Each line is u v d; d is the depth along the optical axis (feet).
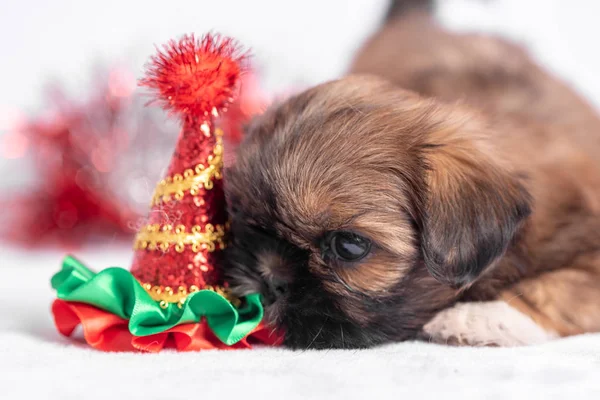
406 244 1.18
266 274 1.18
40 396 0.90
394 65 1.86
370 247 1.17
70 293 1.11
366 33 2.72
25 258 2.13
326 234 1.17
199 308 1.12
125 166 2.19
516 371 0.99
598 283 1.30
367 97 1.28
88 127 2.20
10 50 2.69
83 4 2.73
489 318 1.21
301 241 1.18
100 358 1.05
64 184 2.19
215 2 2.87
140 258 1.16
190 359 1.05
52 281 1.20
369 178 1.17
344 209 1.16
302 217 1.17
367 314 1.18
